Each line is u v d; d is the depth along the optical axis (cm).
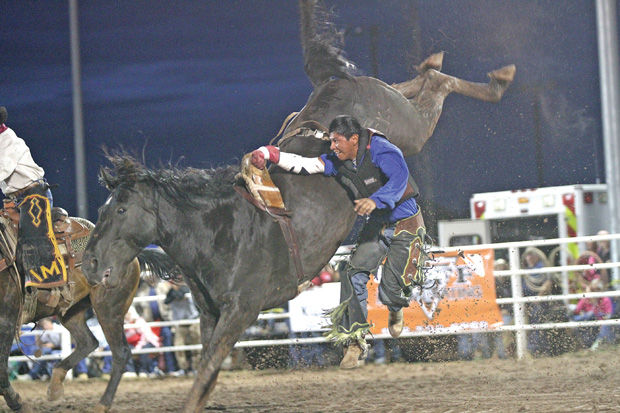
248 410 1052
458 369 1488
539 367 1425
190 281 858
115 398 1316
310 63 1005
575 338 1667
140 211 827
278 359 1761
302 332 1719
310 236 866
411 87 1076
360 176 875
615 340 1647
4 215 1005
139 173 830
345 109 962
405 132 1009
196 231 832
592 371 1306
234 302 823
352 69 1005
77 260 1060
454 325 1595
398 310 966
